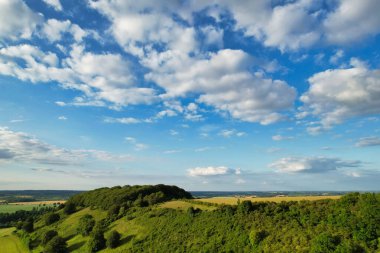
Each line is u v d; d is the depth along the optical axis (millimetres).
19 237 137625
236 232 66812
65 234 115688
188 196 173625
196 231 76500
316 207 64500
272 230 61250
